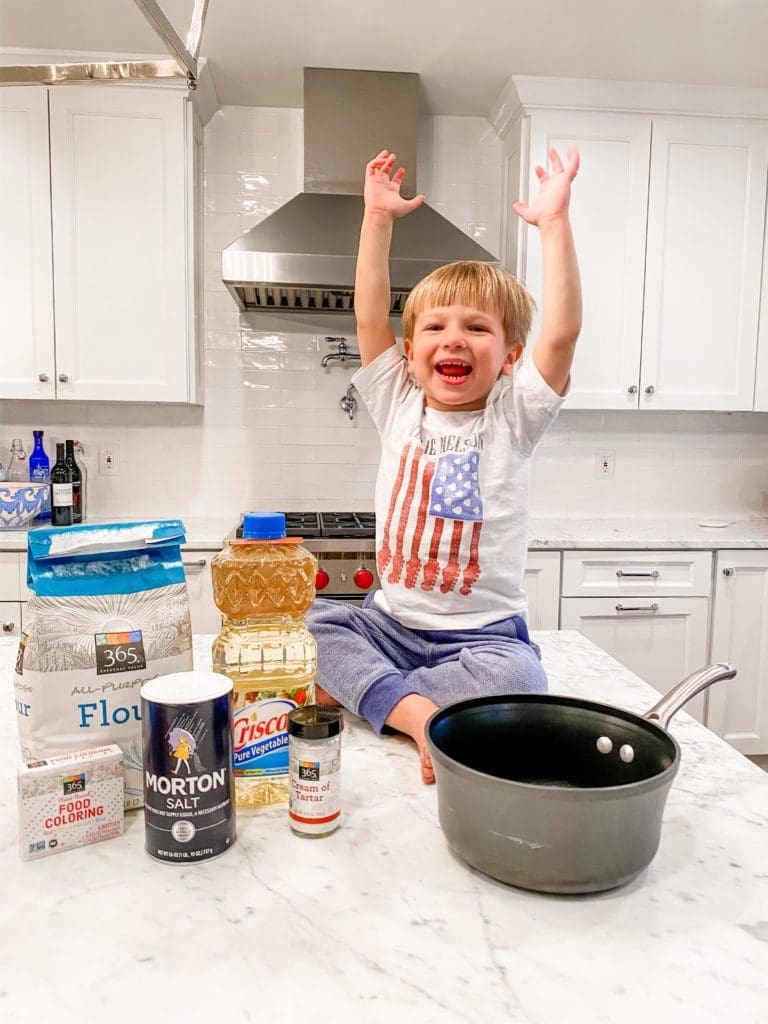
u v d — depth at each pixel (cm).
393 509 100
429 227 245
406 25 221
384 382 107
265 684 69
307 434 287
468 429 100
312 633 91
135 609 67
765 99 259
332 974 44
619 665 109
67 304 244
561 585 246
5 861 57
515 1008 42
